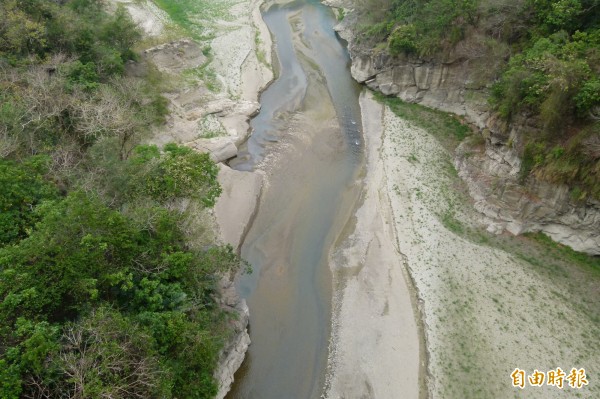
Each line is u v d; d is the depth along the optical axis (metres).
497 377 24.86
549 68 30.28
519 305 28.27
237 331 26.80
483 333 26.94
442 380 24.95
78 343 17.42
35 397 16.25
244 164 42.53
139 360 18.44
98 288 19.98
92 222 20.56
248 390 25.94
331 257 33.53
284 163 42.75
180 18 65.50
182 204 27.86
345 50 61.06
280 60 59.34
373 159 42.12
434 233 33.56
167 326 20.27
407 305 29.16
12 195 22.64
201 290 24.55
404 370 25.73
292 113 49.56
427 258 31.83
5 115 27.69
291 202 38.59
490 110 36.62
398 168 39.97
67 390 16.61
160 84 46.81
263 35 64.38
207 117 46.72
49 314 18.67
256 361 27.31
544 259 30.98
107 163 26.95
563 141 29.95
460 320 27.75
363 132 46.25
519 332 26.83
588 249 30.38
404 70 47.91
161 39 52.47
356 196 38.69
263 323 29.39
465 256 31.64
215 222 34.72
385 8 53.22
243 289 31.44
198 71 53.44
